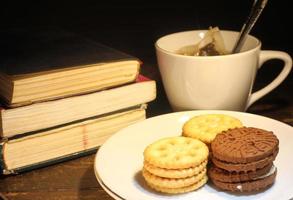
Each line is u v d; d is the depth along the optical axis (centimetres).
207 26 93
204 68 64
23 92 58
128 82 64
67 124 62
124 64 63
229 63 63
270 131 59
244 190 54
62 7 95
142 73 79
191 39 73
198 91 65
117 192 54
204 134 59
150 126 64
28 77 58
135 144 61
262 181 54
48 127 61
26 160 60
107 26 95
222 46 70
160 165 54
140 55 86
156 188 55
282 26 95
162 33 92
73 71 60
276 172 56
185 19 95
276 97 74
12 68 60
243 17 95
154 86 65
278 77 70
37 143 60
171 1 98
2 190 59
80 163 63
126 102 64
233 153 54
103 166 58
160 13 97
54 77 59
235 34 71
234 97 66
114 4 97
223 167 54
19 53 65
